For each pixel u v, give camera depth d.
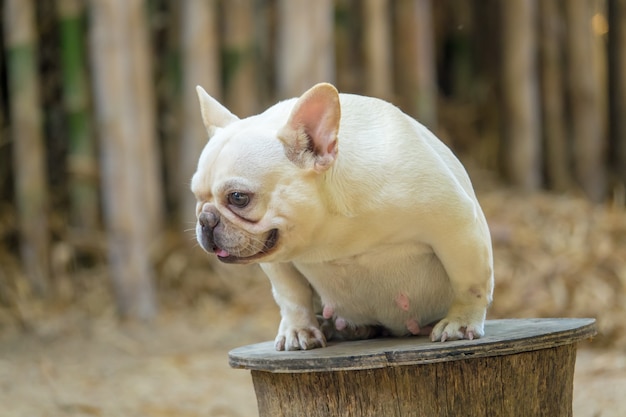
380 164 3.66
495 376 3.51
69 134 8.73
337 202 3.60
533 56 10.07
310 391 3.61
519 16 9.98
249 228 3.50
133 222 8.29
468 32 10.73
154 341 7.68
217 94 8.88
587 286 7.86
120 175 8.27
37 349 7.46
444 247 3.73
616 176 10.54
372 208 3.63
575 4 10.17
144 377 6.69
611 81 10.59
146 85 8.55
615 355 6.96
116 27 8.26
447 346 3.45
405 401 3.49
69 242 8.64
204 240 3.55
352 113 3.82
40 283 8.51
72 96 8.62
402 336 4.16
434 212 3.67
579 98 10.26
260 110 9.44
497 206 9.33
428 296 3.97
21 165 8.53
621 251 8.42
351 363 3.46
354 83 9.66
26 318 8.12
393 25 9.80
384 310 4.02
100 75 8.26
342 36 9.65
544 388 3.62
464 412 3.49
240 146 3.53
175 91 9.00
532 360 3.57
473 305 3.82
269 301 8.40
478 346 3.44
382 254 3.81
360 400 3.54
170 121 9.07
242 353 3.84
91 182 8.68
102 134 8.29
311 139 3.53
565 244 8.59
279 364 3.57
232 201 3.50
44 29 8.98
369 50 9.45
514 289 7.94
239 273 8.73
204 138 8.84
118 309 8.26
